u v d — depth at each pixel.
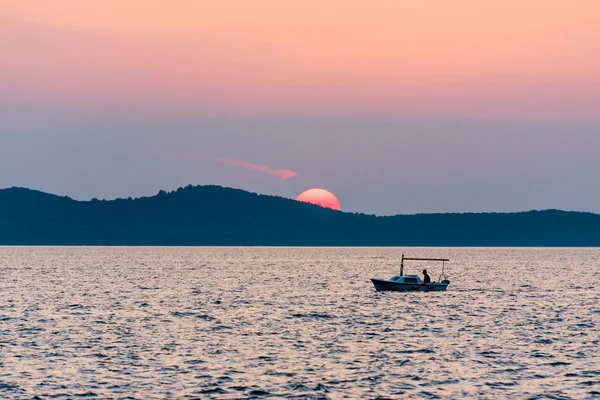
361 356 139.00
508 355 140.75
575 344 152.75
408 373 125.50
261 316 196.38
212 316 196.00
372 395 112.25
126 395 111.06
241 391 113.88
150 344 149.62
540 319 192.38
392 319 190.62
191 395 111.56
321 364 132.00
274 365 130.88
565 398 111.44
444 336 162.62
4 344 148.12
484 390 115.31
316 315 198.75
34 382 117.62
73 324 178.00
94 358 135.12
